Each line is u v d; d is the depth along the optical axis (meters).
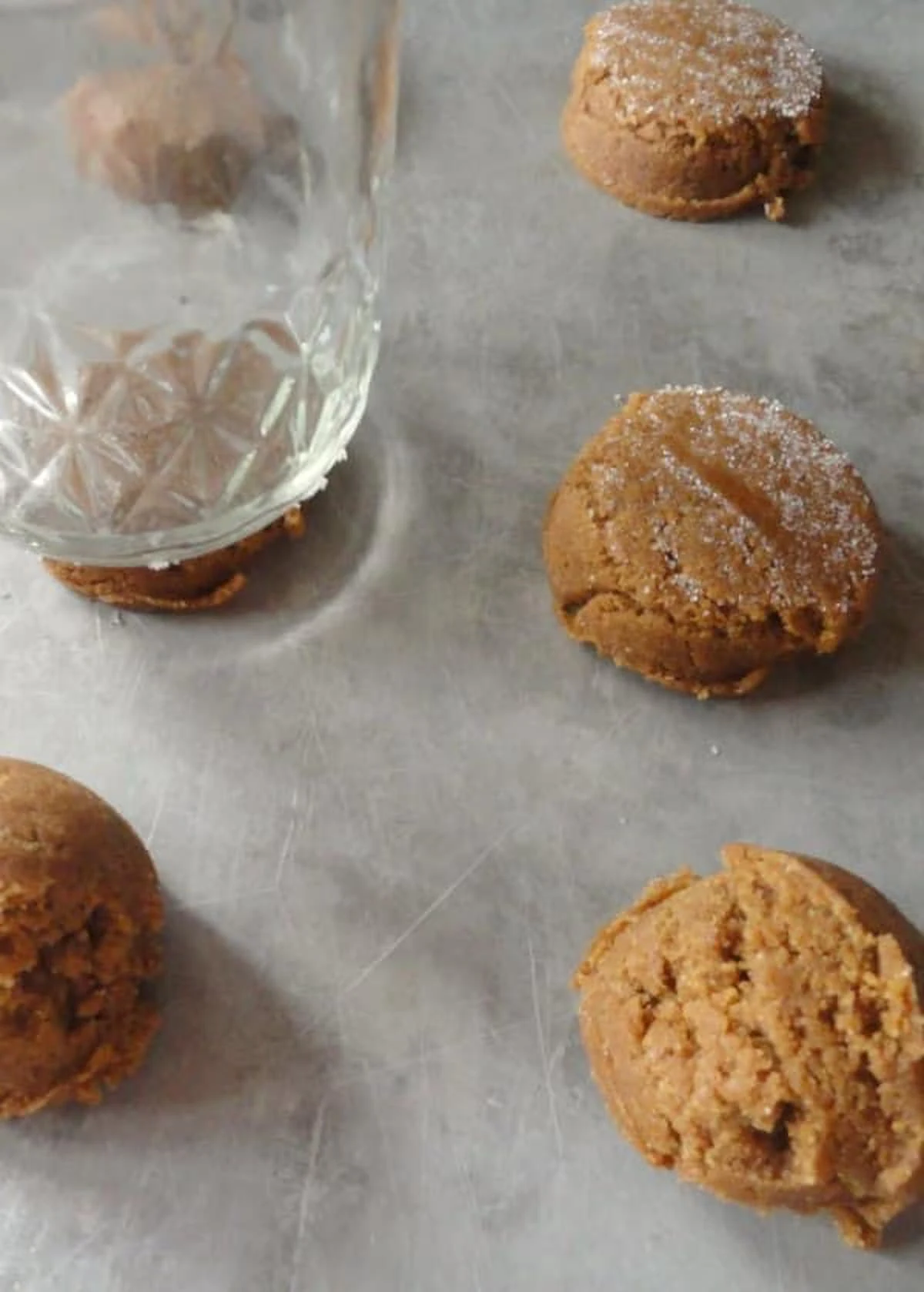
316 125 0.33
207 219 0.34
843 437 0.35
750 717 0.32
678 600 0.31
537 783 0.32
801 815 0.32
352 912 0.31
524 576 0.34
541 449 0.35
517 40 0.41
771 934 0.27
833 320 0.37
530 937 0.30
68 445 0.33
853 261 0.38
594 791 0.32
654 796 0.32
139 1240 0.28
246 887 0.31
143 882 0.29
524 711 0.32
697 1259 0.28
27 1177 0.28
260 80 0.32
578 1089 0.29
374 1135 0.29
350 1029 0.30
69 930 0.28
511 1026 0.30
